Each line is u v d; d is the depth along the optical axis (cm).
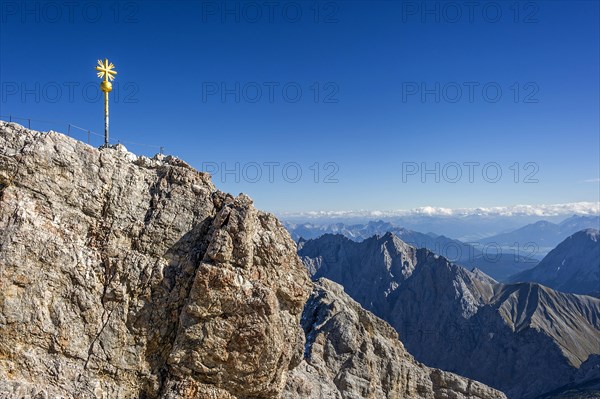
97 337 3484
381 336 9350
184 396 3478
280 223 4334
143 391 3516
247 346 3641
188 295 3712
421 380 8831
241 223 3847
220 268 3659
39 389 3153
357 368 7875
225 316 3659
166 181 4069
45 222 3509
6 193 3444
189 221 3966
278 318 3809
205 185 4184
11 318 3225
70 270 3491
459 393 8969
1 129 3578
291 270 4234
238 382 3672
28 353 3247
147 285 3662
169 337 3656
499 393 9062
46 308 3366
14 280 3278
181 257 3841
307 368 7244
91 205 3722
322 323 8662
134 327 3584
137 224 3825
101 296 3572
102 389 3378
